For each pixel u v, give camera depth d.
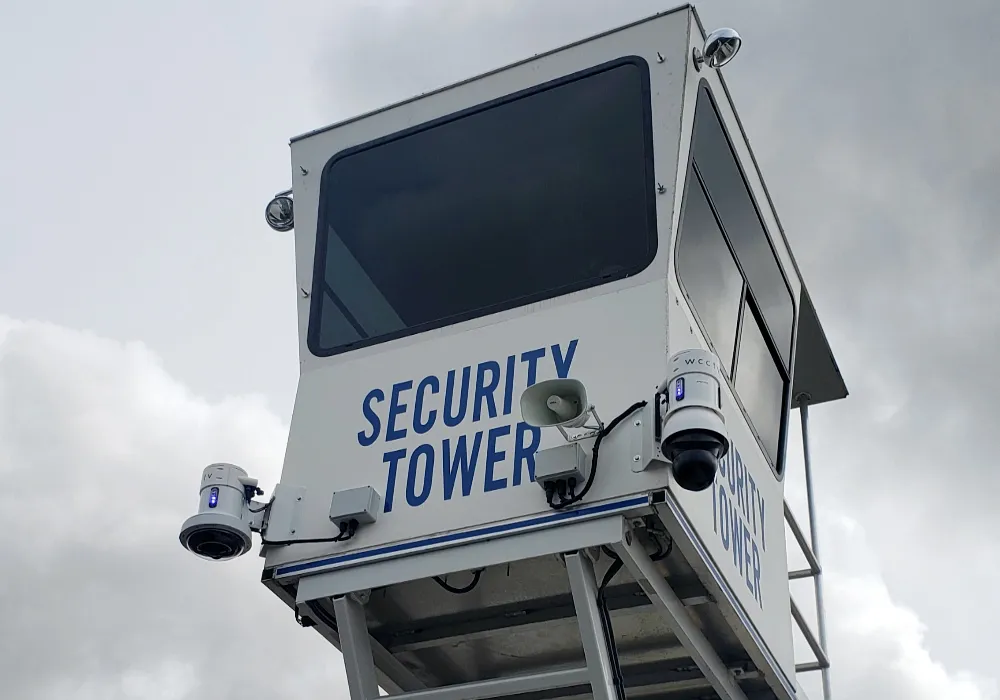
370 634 10.78
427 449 10.05
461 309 10.75
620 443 9.27
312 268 11.55
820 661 12.53
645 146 10.70
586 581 9.06
